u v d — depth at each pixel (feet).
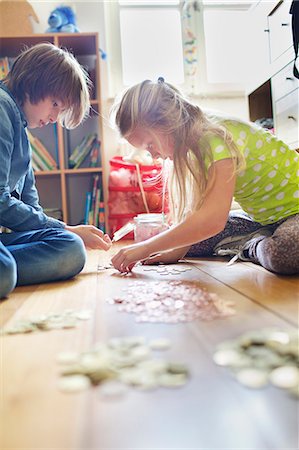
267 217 4.42
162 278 3.83
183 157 3.75
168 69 9.76
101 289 3.45
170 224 5.48
